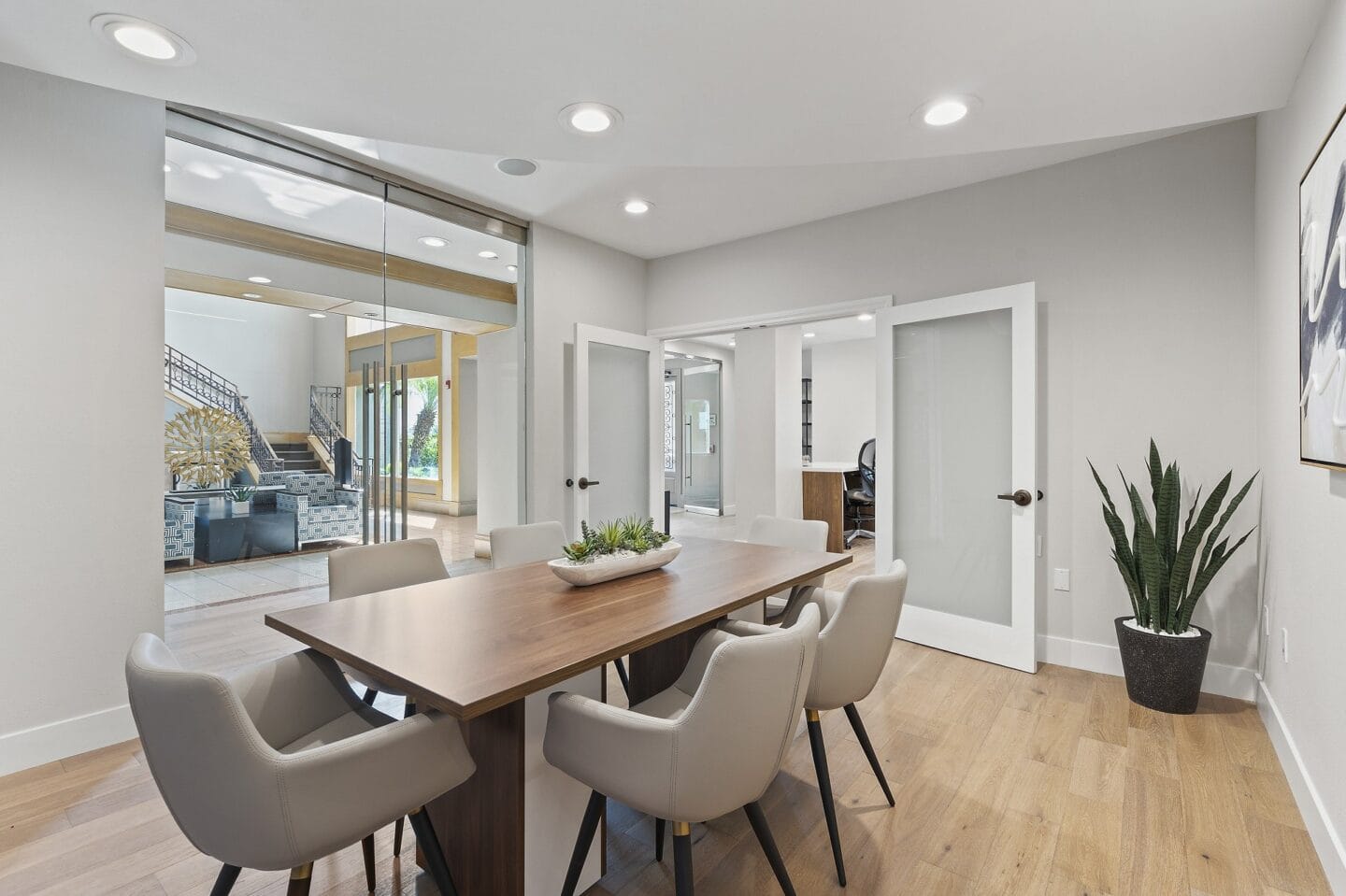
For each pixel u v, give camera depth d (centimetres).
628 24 162
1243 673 271
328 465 313
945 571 346
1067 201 312
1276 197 230
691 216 390
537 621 157
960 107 204
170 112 257
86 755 227
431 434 358
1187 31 165
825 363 838
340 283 318
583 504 412
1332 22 154
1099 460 305
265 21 158
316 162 303
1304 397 186
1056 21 160
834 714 264
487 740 151
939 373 347
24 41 165
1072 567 312
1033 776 213
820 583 262
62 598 224
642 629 150
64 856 172
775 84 191
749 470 617
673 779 120
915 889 161
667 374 998
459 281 371
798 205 370
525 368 407
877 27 163
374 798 117
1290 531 213
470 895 156
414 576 227
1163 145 289
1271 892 159
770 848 140
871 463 664
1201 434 281
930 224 354
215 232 274
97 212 232
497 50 173
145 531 244
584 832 141
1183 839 180
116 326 237
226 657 276
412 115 209
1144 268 293
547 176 330
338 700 165
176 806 111
